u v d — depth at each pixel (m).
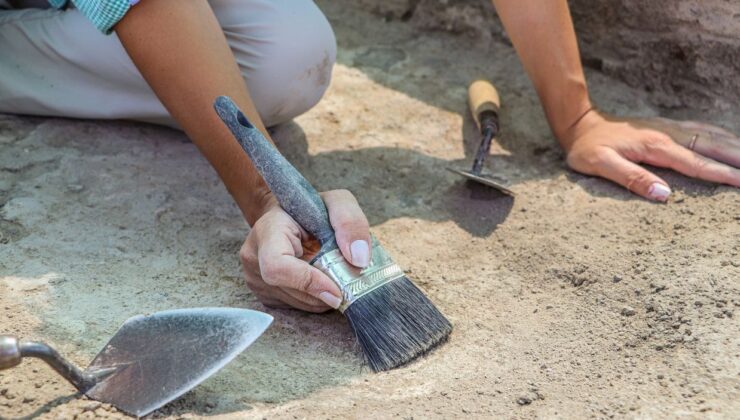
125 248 2.15
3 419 1.57
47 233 2.16
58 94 2.51
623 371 1.77
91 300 1.94
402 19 3.33
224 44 1.96
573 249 2.19
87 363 1.74
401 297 1.86
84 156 2.46
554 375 1.78
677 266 2.04
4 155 2.43
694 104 2.76
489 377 1.78
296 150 2.62
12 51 2.51
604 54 2.92
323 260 1.80
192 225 2.27
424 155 2.63
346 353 1.86
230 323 1.69
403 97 2.91
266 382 1.75
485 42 3.17
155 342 1.70
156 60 1.90
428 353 1.86
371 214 2.38
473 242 2.28
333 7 3.42
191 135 1.98
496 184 2.36
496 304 2.04
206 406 1.66
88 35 2.38
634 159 2.43
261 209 1.96
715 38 2.67
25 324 1.84
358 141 2.68
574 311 1.99
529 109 2.85
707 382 1.70
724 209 2.26
